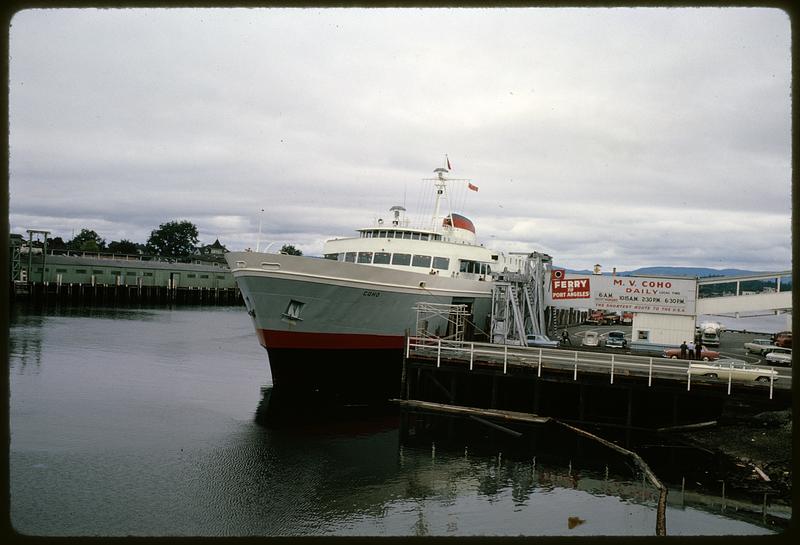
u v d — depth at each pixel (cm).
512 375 2323
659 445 1991
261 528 1342
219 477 1647
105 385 2814
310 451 1895
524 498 1531
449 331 3152
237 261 2503
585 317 7656
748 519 1402
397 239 3228
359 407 2477
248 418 2283
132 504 1449
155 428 2114
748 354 3984
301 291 2503
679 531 1326
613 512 1444
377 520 1397
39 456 1762
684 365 2391
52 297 7731
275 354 2633
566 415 2416
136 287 8525
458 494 1555
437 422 2253
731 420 2270
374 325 2739
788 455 1848
